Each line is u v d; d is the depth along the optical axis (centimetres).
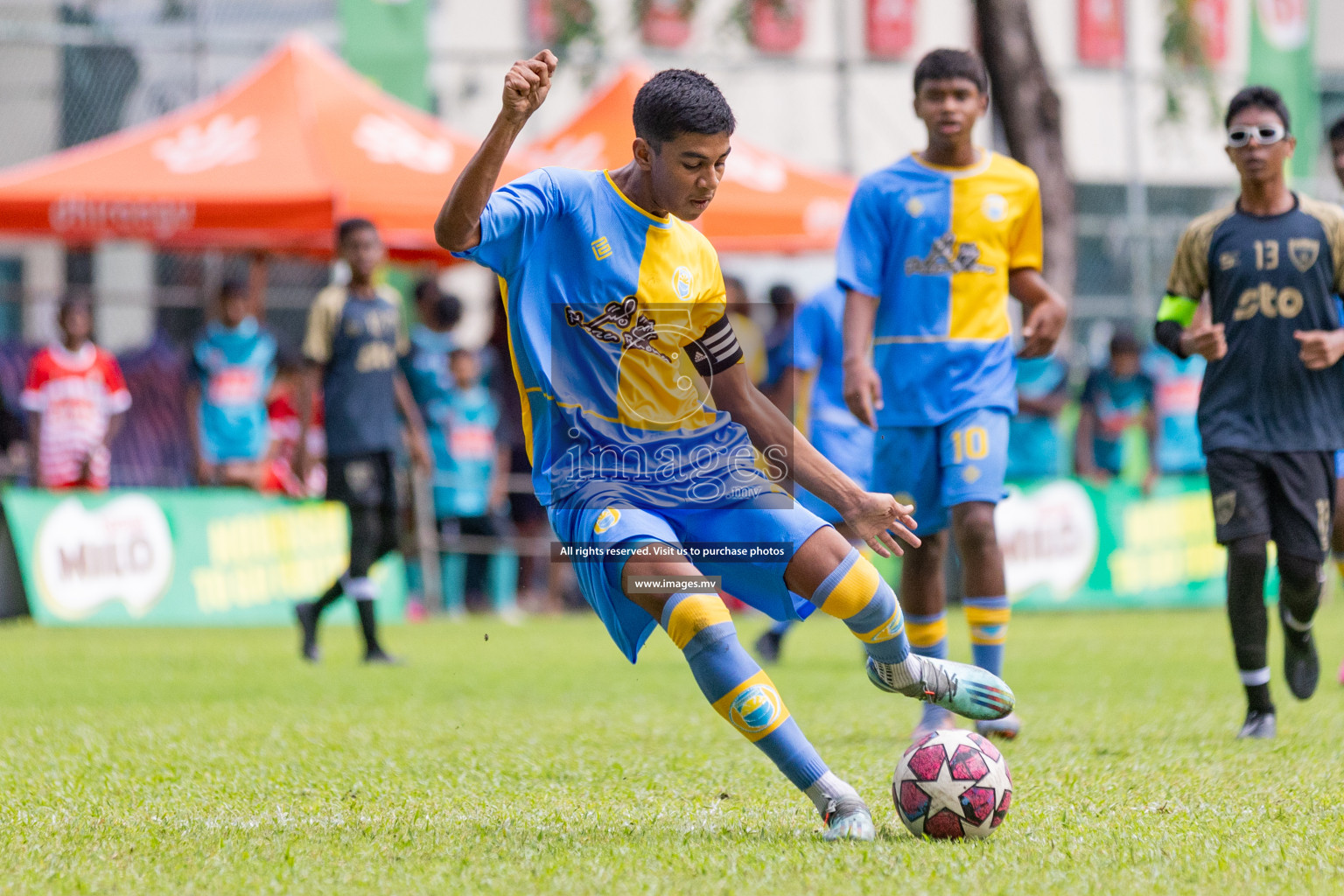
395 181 3916
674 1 5562
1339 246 1808
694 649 1157
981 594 1795
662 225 1222
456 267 4891
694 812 1312
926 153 1859
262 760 1666
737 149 4397
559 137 4500
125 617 3934
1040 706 2155
